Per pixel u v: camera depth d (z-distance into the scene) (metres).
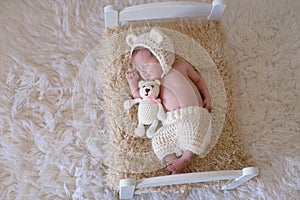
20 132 1.28
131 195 1.17
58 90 1.34
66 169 1.25
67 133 1.29
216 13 1.24
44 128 1.29
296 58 1.41
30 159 1.26
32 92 1.33
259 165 1.28
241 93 1.36
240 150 1.17
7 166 1.25
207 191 1.26
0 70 1.34
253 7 1.46
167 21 1.31
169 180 1.01
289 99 1.36
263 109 1.35
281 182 1.27
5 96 1.31
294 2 1.48
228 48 1.41
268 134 1.32
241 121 1.33
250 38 1.43
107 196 1.23
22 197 1.22
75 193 1.23
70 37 1.40
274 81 1.38
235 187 1.25
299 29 1.44
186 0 1.45
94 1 1.44
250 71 1.39
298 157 1.29
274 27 1.44
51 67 1.36
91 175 1.25
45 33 1.39
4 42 1.37
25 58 1.36
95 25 1.42
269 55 1.41
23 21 1.40
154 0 1.45
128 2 1.45
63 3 1.42
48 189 1.23
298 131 1.33
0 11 1.40
